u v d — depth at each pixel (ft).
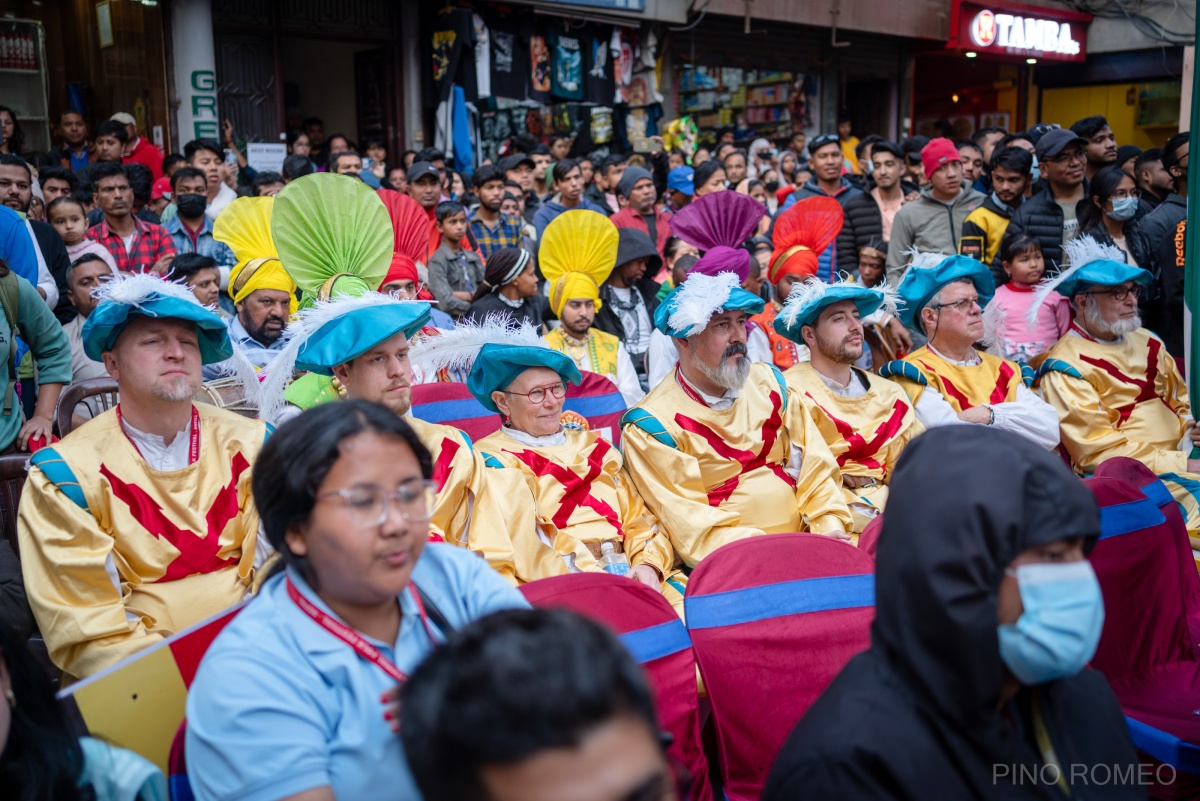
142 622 8.32
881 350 14.96
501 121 36.42
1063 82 56.03
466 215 22.03
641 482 11.10
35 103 30.83
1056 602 4.24
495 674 3.17
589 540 10.57
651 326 17.98
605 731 3.08
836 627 7.98
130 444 8.63
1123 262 13.88
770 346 16.60
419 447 5.35
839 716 4.49
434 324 15.42
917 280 13.51
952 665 4.25
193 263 13.62
